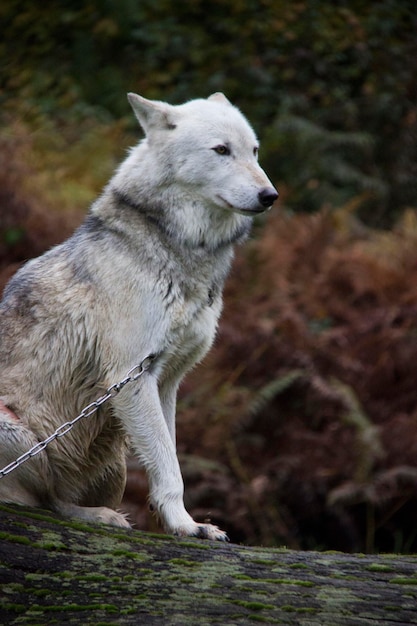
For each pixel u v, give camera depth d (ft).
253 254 46.91
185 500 36.83
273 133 67.72
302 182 65.41
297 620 17.10
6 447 22.93
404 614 17.39
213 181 24.84
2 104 68.74
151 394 23.70
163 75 72.90
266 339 41.29
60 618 17.34
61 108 67.77
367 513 38.65
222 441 38.09
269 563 19.90
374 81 74.28
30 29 76.69
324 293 45.19
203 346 25.26
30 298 24.53
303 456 38.34
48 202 50.03
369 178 66.80
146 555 20.03
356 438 37.88
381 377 40.68
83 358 24.00
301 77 74.02
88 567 19.26
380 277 45.55
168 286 23.82
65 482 24.73
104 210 24.84
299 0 77.46
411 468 36.65
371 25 77.61
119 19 75.66
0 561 18.98
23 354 24.27
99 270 23.85
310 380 40.27
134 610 17.51
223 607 17.62
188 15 77.51
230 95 72.64
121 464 26.00
